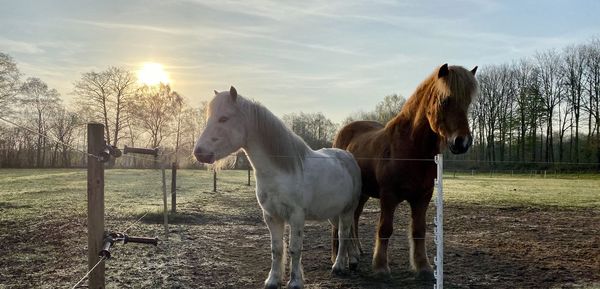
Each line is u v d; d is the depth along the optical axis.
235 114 4.40
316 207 4.82
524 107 46.66
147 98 44.66
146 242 3.36
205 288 5.00
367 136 6.17
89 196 2.99
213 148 4.27
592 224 10.54
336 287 5.05
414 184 5.09
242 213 12.01
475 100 4.85
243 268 5.96
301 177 4.57
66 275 5.37
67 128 41.06
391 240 8.33
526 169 41.09
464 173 41.69
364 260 6.53
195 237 8.18
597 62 42.66
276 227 4.70
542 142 46.66
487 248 7.48
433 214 12.40
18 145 34.59
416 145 5.07
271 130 4.48
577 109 44.22
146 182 23.05
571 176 35.16
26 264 5.89
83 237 7.78
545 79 46.25
